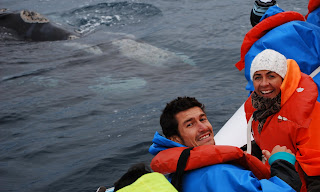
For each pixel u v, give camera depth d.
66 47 11.95
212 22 12.57
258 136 2.76
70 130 6.68
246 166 2.23
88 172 5.25
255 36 3.30
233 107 6.98
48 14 15.34
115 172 5.23
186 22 12.98
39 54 11.40
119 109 7.41
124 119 6.93
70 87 8.75
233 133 3.99
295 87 2.53
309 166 2.41
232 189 1.95
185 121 2.28
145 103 7.60
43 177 5.25
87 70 9.90
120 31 13.09
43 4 16.92
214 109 6.95
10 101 8.08
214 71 9.02
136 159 5.52
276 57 2.53
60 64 10.45
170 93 8.02
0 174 5.39
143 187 1.85
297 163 2.52
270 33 3.22
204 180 2.02
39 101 8.01
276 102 2.56
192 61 9.84
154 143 2.35
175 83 8.57
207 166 2.07
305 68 3.09
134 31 12.91
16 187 5.05
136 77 9.18
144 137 6.14
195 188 2.03
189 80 8.66
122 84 8.77
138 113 7.14
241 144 3.80
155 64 9.96
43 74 9.70
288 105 2.53
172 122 2.31
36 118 7.24
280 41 3.12
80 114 7.28
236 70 8.88
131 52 11.02
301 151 2.46
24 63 10.59
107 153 5.73
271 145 2.62
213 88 8.02
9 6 16.98
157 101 7.65
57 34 12.98
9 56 11.23
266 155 2.43
